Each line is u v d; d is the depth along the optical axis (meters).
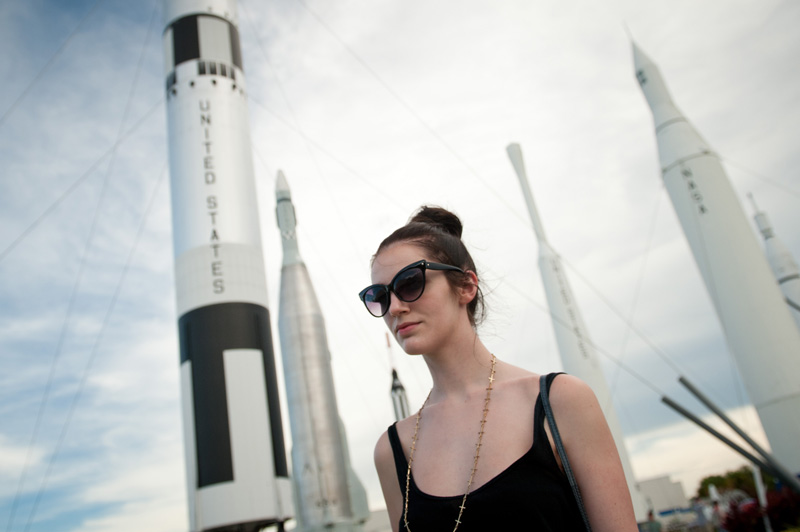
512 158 36.66
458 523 1.94
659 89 27.78
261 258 23.34
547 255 33.69
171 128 24.58
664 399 9.39
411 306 2.27
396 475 2.45
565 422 2.02
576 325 31.72
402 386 22.06
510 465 1.97
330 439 24.00
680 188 25.58
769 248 37.34
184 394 20.77
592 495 1.96
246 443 19.88
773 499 18.45
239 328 21.31
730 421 9.12
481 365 2.36
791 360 22.20
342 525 22.59
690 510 43.72
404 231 2.48
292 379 24.91
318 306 26.53
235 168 23.92
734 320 23.48
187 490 19.75
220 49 25.92
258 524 19.73
